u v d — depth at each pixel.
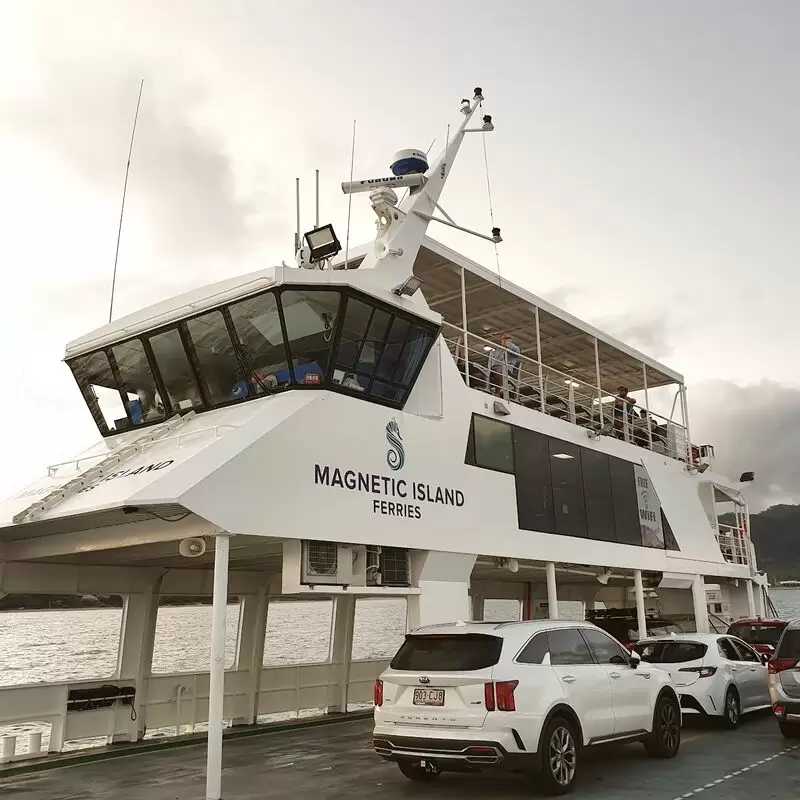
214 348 10.48
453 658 7.50
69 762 10.02
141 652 11.73
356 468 9.80
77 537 9.50
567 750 7.57
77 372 12.23
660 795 7.39
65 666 16.22
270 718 13.86
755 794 7.39
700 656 11.98
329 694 14.69
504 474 12.92
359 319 10.21
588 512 15.35
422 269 13.73
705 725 12.19
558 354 19.20
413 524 10.55
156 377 11.26
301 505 8.84
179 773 9.18
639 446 18.69
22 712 10.21
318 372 9.83
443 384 11.83
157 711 11.87
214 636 7.62
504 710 7.02
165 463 8.60
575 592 22.70
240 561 11.52
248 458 8.32
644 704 9.08
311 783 8.37
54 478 11.25
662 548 18.03
